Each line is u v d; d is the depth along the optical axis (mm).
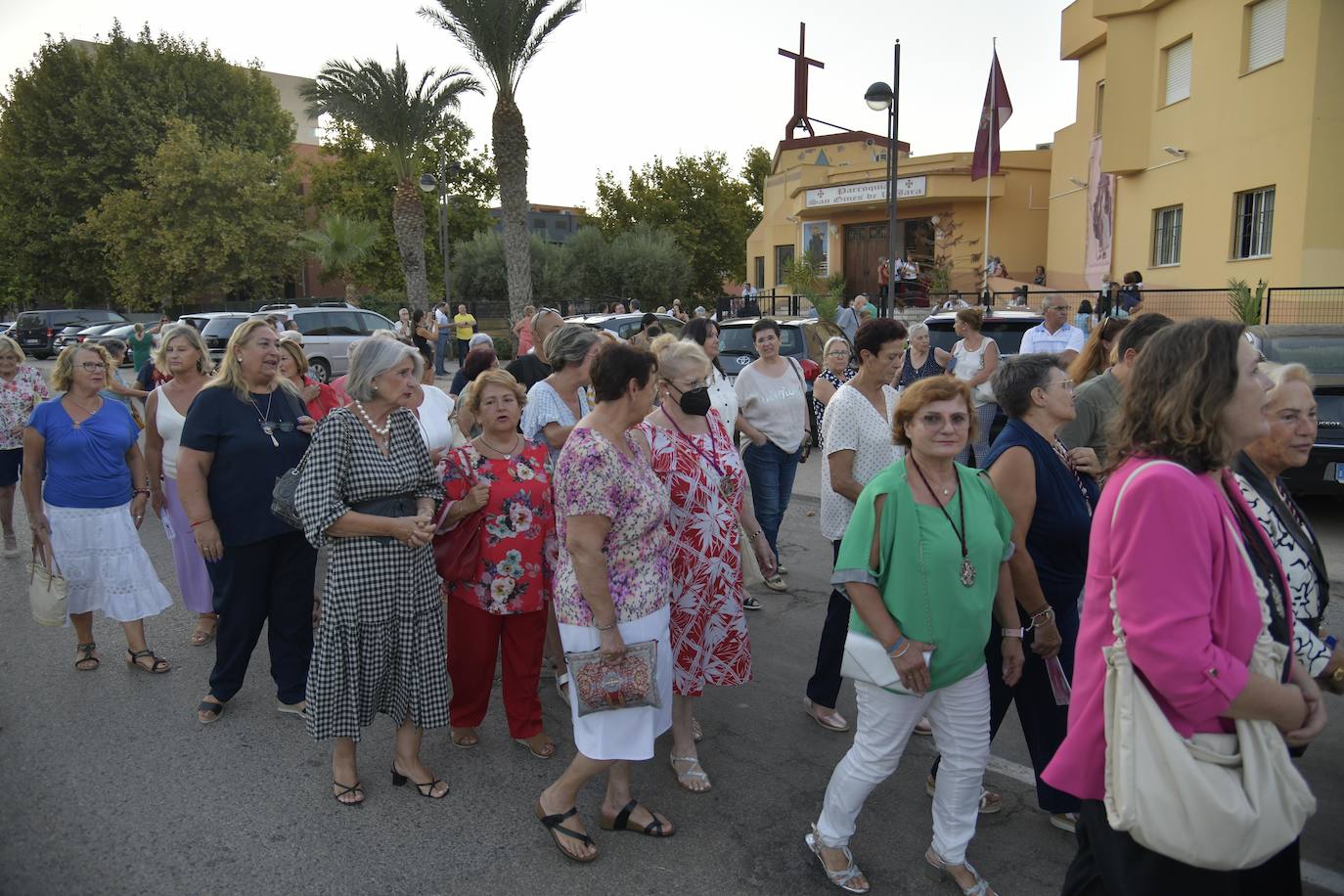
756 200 50594
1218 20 15609
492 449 3832
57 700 4559
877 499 2803
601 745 3105
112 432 4797
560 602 3182
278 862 3225
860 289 27484
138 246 34594
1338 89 13555
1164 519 1887
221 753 4016
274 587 4281
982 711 2912
